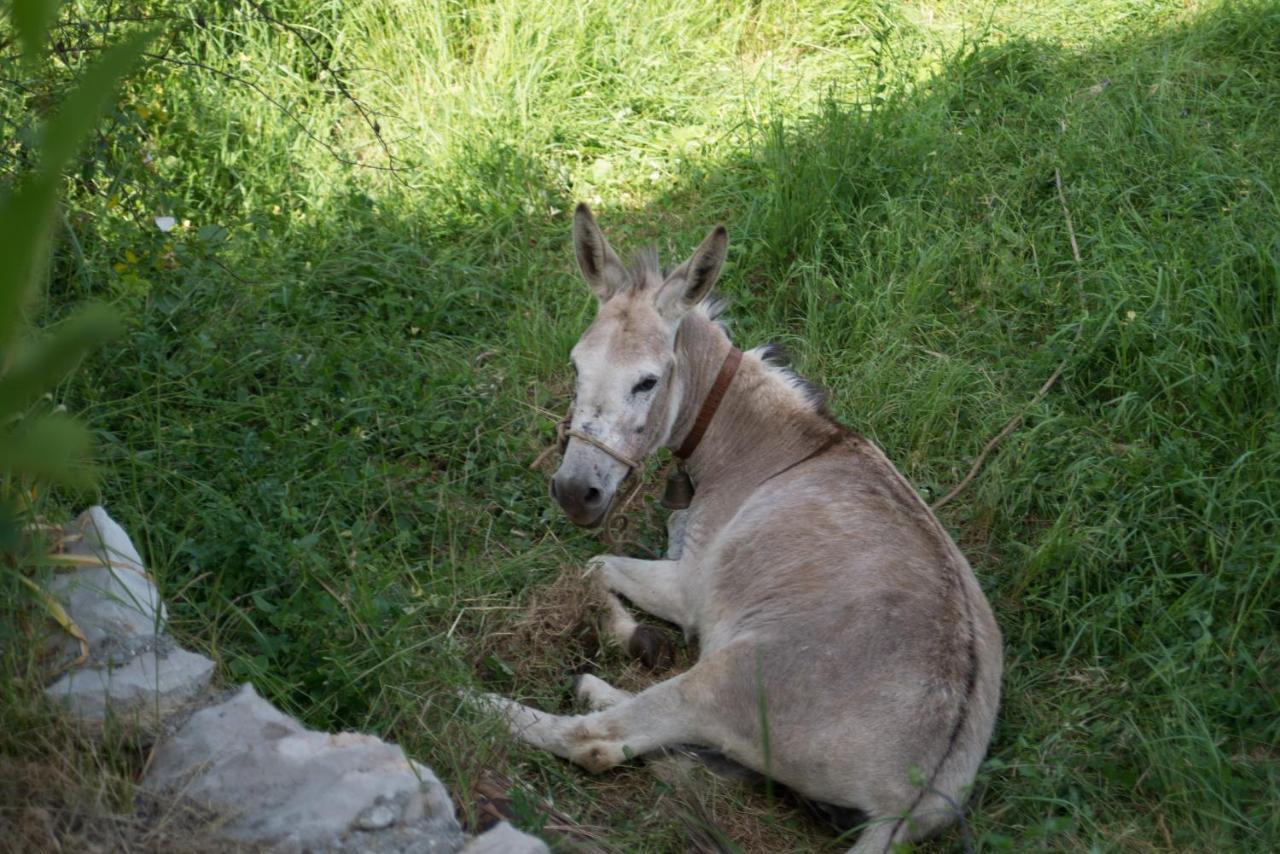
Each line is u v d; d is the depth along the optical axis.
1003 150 6.01
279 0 6.64
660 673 3.86
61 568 2.66
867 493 3.74
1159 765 3.26
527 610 3.86
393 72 6.66
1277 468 4.03
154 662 2.56
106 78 0.66
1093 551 3.99
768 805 3.28
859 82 6.82
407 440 4.39
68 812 2.15
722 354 4.10
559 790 3.27
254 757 2.37
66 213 4.27
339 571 3.68
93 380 3.99
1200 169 5.57
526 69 6.66
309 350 4.57
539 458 4.00
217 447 3.86
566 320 5.18
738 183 6.01
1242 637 3.69
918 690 3.14
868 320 5.15
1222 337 4.59
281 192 5.58
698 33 7.27
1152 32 7.00
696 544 4.03
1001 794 3.31
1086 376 4.78
